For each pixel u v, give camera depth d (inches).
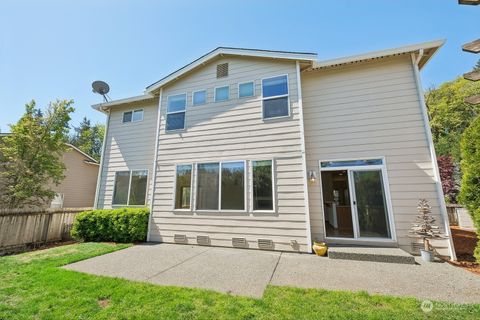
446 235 207.6
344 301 115.9
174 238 281.0
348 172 249.8
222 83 306.2
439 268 173.3
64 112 406.9
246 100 287.1
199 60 317.4
